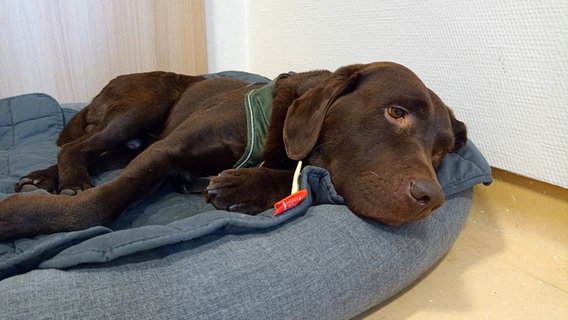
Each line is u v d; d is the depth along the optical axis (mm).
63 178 1455
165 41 2695
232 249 975
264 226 1034
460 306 1221
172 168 1365
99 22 2475
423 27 1757
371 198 1099
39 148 1856
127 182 1228
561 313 1215
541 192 1542
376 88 1199
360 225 1118
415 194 1012
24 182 1437
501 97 1548
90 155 1590
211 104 1592
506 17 1479
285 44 2633
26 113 2021
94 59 2516
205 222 982
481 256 1488
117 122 1667
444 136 1225
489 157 1629
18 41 2309
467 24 1599
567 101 1374
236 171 1224
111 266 891
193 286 872
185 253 948
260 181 1225
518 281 1354
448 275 1368
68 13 2389
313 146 1204
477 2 1552
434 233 1248
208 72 2980
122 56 2588
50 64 2414
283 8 2572
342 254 1043
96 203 1138
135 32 2586
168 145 1350
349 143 1196
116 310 802
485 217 1691
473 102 1639
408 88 1178
